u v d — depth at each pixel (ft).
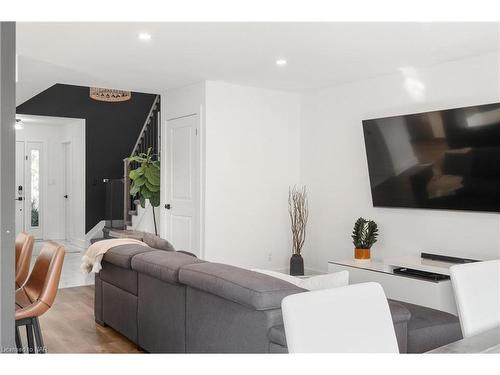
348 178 18.85
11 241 4.13
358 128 18.39
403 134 16.21
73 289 17.89
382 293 4.99
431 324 8.71
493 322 6.37
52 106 28.04
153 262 9.87
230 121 18.80
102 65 15.70
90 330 12.89
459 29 12.09
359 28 12.00
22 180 31.01
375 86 17.71
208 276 8.02
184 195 19.43
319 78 17.80
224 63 15.53
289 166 20.68
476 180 14.37
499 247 14.19
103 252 12.08
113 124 30.25
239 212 19.13
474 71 14.74
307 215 20.59
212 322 8.32
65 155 32.27
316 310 4.45
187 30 12.10
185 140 19.35
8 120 4.10
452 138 14.85
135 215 24.95
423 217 16.28
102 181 29.86
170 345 9.71
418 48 13.80
